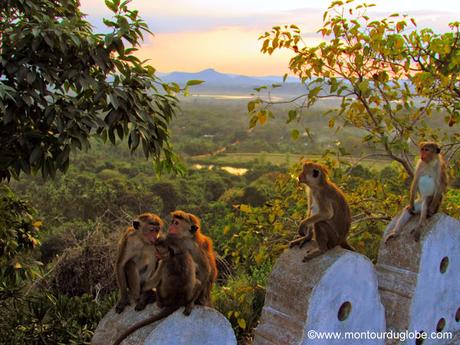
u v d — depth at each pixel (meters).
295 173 4.12
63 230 8.00
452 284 2.80
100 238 6.52
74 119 2.78
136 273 2.34
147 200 11.73
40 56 2.84
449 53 4.16
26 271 4.15
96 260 6.33
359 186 4.47
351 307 2.48
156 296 2.23
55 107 2.80
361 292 2.51
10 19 3.27
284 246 3.93
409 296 2.64
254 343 2.54
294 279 2.42
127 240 2.37
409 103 4.19
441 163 2.83
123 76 3.11
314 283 2.34
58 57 2.91
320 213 2.46
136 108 3.03
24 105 2.76
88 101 3.01
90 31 3.38
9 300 4.37
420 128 4.36
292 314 2.40
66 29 2.84
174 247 2.20
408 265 2.67
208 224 9.84
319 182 2.48
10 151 2.93
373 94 4.02
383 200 4.38
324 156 4.11
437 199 2.75
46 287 6.11
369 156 4.02
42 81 2.76
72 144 2.79
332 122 3.97
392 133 4.05
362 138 4.06
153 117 3.24
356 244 4.34
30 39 2.78
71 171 15.54
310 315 2.33
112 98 2.87
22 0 3.05
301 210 4.16
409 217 2.80
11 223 4.09
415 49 4.23
